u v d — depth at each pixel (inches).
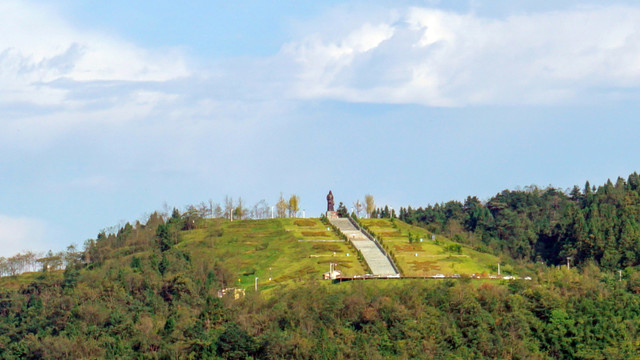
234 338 6683.1
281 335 6624.0
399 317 6884.8
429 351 6550.2
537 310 7150.6
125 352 7199.8
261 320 6998.0
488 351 6624.0
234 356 6624.0
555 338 6752.0
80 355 7298.2
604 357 6466.5
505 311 7130.9
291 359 6486.2
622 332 6806.1
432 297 7249.0
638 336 6909.5
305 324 6934.1
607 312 7071.9
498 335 6791.3
